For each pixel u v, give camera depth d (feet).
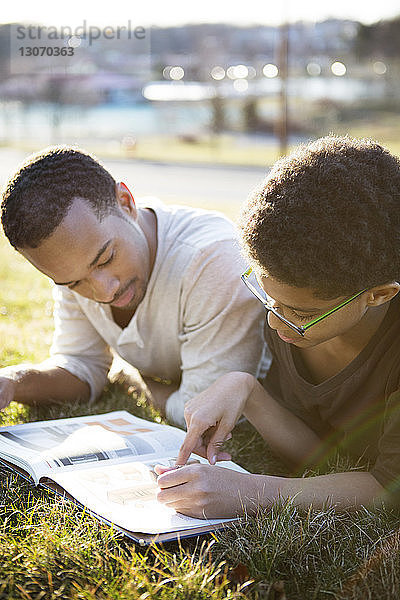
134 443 7.23
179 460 6.47
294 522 5.82
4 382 8.25
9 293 15.46
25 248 7.20
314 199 5.23
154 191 40.22
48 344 11.47
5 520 5.89
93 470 6.61
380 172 5.47
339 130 93.20
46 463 6.70
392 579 5.16
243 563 5.47
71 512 5.97
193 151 85.97
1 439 7.32
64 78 107.24
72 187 7.14
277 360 7.39
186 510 5.86
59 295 9.20
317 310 5.56
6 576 5.27
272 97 105.09
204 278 8.11
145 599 4.92
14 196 7.13
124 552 5.45
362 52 102.42
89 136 110.52
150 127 114.42
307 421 7.29
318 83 102.94
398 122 96.07
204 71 108.99
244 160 69.56
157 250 8.22
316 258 5.18
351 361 6.56
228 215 26.22
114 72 108.78
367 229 5.24
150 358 9.03
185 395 8.44
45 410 8.73
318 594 5.20
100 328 8.98
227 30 110.42
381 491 6.14
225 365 8.23
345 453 7.36
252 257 5.49
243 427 8.38
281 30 61.67
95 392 9.16
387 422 6.31
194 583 5.04
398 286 5.59
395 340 6.25
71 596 5.09
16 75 106.42
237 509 5.92
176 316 8.44
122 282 7.79
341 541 5.79
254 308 8.18
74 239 7.13
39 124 109.91
